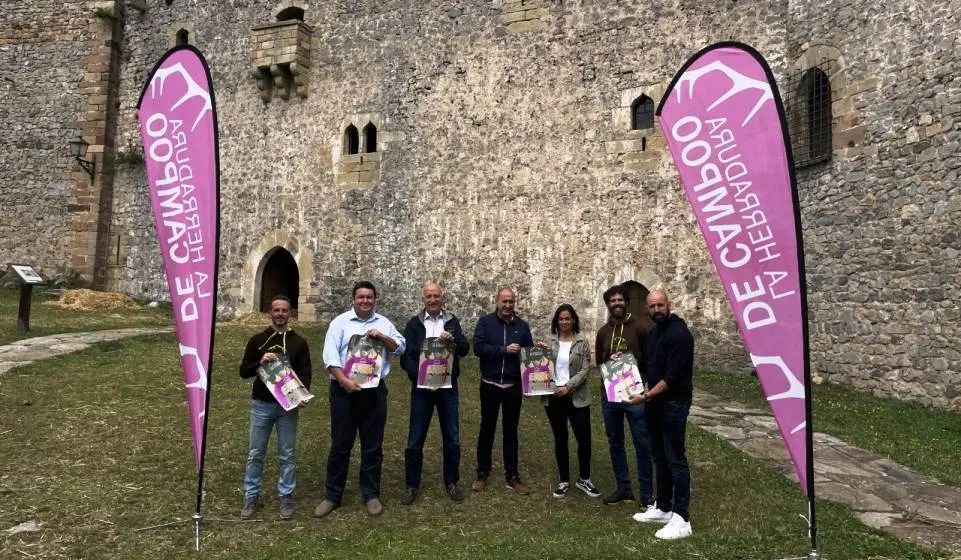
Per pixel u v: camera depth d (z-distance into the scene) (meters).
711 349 10.73
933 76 8.10
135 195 16.08
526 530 4.50
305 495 5.06
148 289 15.64
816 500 5.15
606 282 11.52
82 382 7.64
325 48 14.25
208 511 4.68
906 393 8.22
